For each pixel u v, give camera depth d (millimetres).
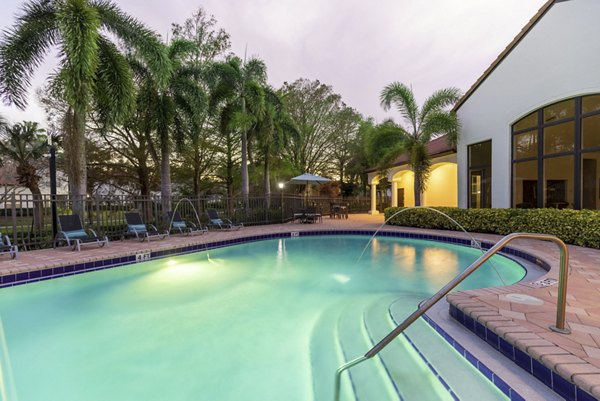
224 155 19156
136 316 4293
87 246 7262
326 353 3201
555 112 8141
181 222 9531
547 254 5812
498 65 9609
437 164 13312
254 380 2811
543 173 8406
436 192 17750
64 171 14898
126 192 18031
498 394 2092
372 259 7684
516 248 6500
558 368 1890
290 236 10586
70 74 7195
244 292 5344
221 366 3061
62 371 2971
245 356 3236
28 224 8422
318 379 2764
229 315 4355
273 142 15055
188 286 5621
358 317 4043
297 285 5742
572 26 7547
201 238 8805
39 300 4863
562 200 7988
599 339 2240
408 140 11484
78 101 7316
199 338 3645
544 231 7492
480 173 10648
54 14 7750
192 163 18047
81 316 4270
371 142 12367
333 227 11539
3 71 7547
